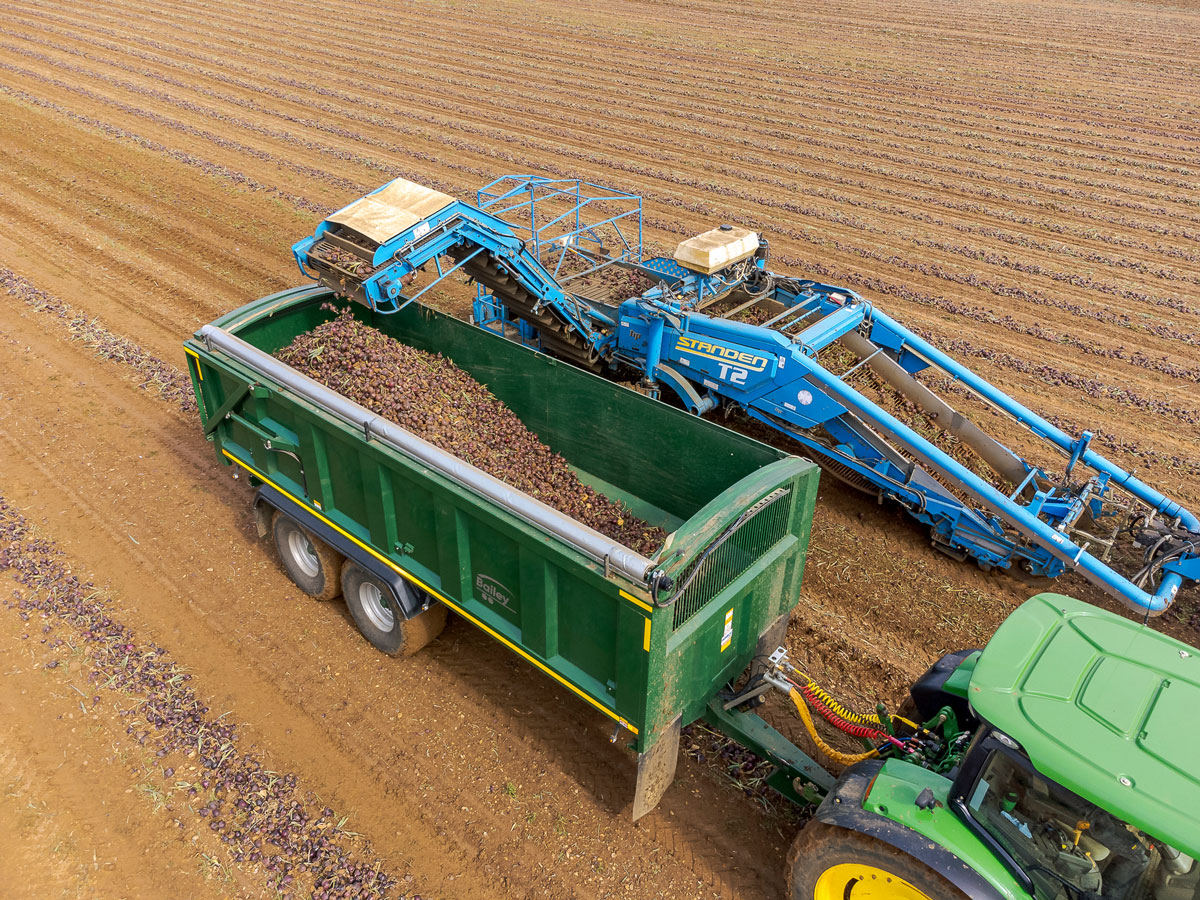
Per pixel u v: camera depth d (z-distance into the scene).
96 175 18.95
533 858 5.84
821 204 18.36
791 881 5.07
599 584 5.14
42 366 11.89
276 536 8.08
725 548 5.46
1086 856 4.21
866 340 9.57
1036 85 27.06
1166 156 21.08
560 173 19.91
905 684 7.29
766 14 37.47
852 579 8.58
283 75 27.66
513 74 28.19
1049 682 4.42
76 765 6.43
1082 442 8.27
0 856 5.78
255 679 7.22
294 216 16.98
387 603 7.17
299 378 6.94
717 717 6.05
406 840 5.94
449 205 8.19
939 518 8.70
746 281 10.43
